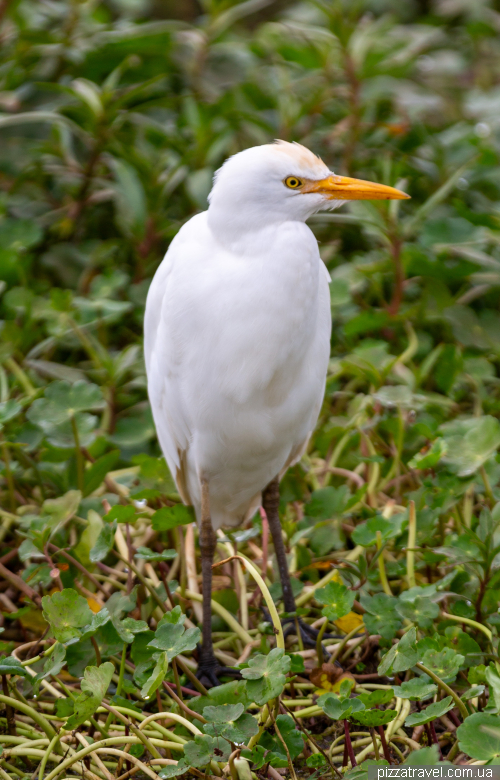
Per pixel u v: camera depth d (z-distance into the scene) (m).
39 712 5.11
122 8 13.36
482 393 7.53
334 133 9.75
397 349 8.55
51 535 5.69
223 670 5.39
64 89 9.15
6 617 5.78
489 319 8.05
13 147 10.18
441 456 5.73
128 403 7.88
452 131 10.66
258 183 5.06
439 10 14.48
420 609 4.93
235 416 5.35
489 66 13.27
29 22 11.08
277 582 5.77
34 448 6.70
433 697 5.06
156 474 6.23
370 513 6.25
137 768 4.33
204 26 11.06
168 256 5.73
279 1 16.11
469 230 8.21
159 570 6.06
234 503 5.97
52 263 9.20
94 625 4.43
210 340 5.18
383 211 7.93
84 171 9.57
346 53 9.59
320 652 5.24
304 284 5.14
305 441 6.09
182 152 9.75
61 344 8.51
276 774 4.50
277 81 11.07
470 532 5.08
